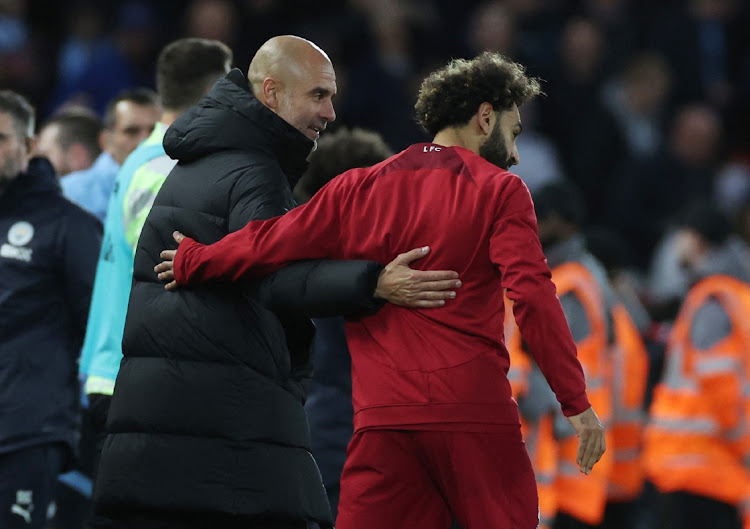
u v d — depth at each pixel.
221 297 15.44
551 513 22.31
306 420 16.11
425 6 46.88
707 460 23.42
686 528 23.56
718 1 48.41
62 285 19.94
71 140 25.94
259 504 15.31
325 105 16.50
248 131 15.81
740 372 23.28
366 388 14.37
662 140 46.12
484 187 14.13
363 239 14.56
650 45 47.72
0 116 19.62
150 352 15.67
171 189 16.02
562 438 22.61
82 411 22.48
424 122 15.05
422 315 14.17
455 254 14.12
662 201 43.78
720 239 24.45
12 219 19.77
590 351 22.83
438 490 14.35
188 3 46.66
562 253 23.23
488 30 45.25
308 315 14.78
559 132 44.88
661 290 39.00
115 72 43.66
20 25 46.00
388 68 42.94
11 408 19.31
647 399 28.59
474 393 13.98
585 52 45.25
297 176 16.44
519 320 13.83
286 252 14.75
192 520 15.50
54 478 19.78
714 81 48.00
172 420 15.36
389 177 14.59
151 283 15.93
